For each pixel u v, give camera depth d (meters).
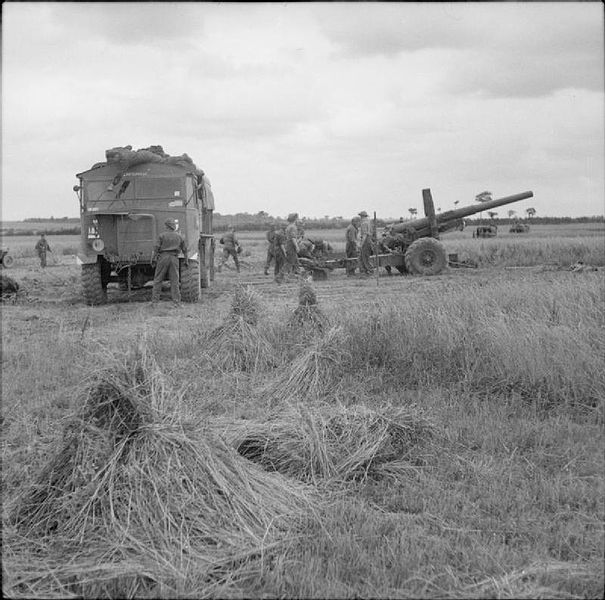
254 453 5.06
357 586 3.50
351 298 13.93
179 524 3.89
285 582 3.51
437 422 5.80
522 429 5.75
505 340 7.18
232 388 7.13
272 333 8.45
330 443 5.13
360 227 20.69
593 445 5.42
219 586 3.50
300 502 4.39
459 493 4.62
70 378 7.43
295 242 18.86
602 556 3.79
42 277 24.38
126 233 14.71
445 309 8.65
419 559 3.69
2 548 3.88
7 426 6.05
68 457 4.29
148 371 4.60
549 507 4.43
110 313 12.91
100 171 14.77
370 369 7.50
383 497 4.64
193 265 14.54
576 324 7.62
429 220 21.53
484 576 3.59
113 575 3.53
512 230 66.94
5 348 8.96
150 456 4.15
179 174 14.76
